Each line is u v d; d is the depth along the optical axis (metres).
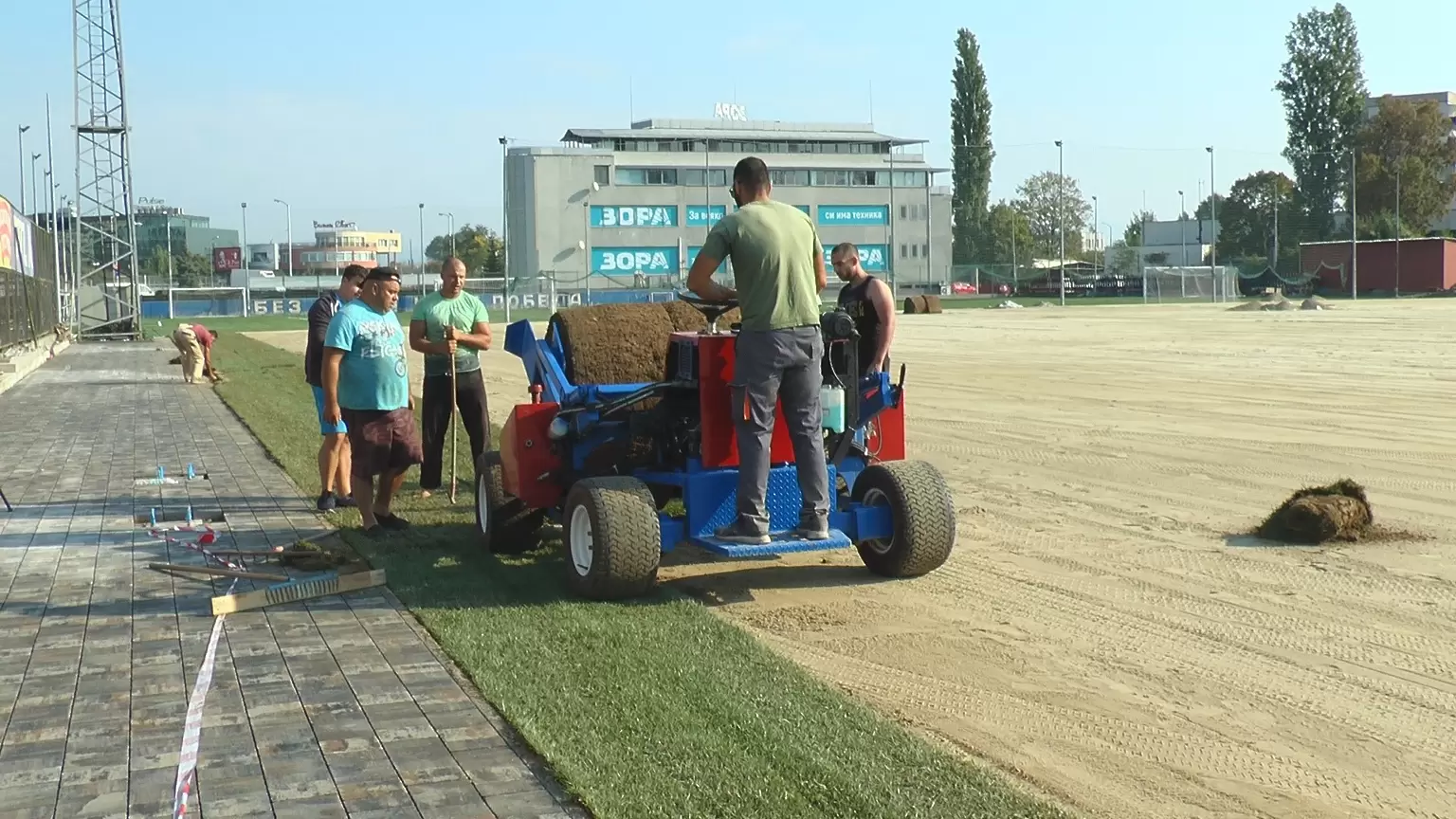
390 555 8.59
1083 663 6.35
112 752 5.00
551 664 6.02
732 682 5.79
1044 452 13.43
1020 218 141.75
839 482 8.45
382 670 6.02
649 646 6.34
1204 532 9.36
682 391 7.82
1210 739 5.33
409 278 107.50
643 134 100.94
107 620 6.96
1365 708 5.67
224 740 5.11
